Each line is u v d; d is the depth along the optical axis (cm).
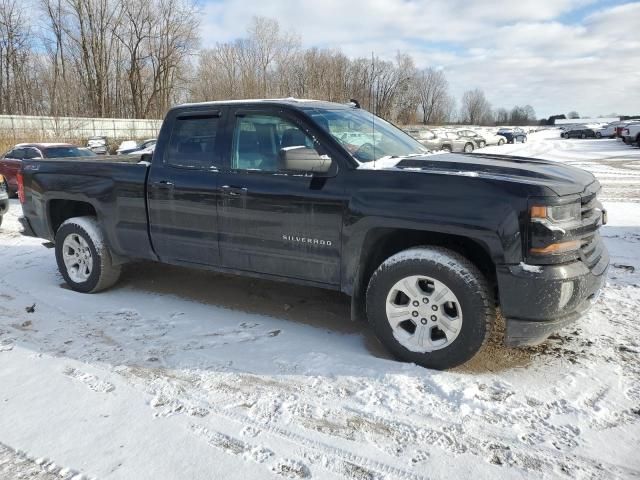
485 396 317
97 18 4638
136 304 495
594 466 253
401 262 350
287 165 369
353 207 362
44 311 478
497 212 317
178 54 4909
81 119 3070
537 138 5784
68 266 538
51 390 333
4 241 797
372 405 311
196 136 448
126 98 5162
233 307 485
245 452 269
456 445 272
